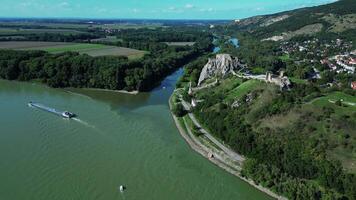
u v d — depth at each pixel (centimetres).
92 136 13400
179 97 18438
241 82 16562
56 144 12594
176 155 12075
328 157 9969
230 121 13075
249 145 11475
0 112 15925
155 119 15600
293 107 12331
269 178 9856
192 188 10119
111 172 10800
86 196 9544
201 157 11969
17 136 13150
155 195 9725
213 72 19912
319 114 11612
